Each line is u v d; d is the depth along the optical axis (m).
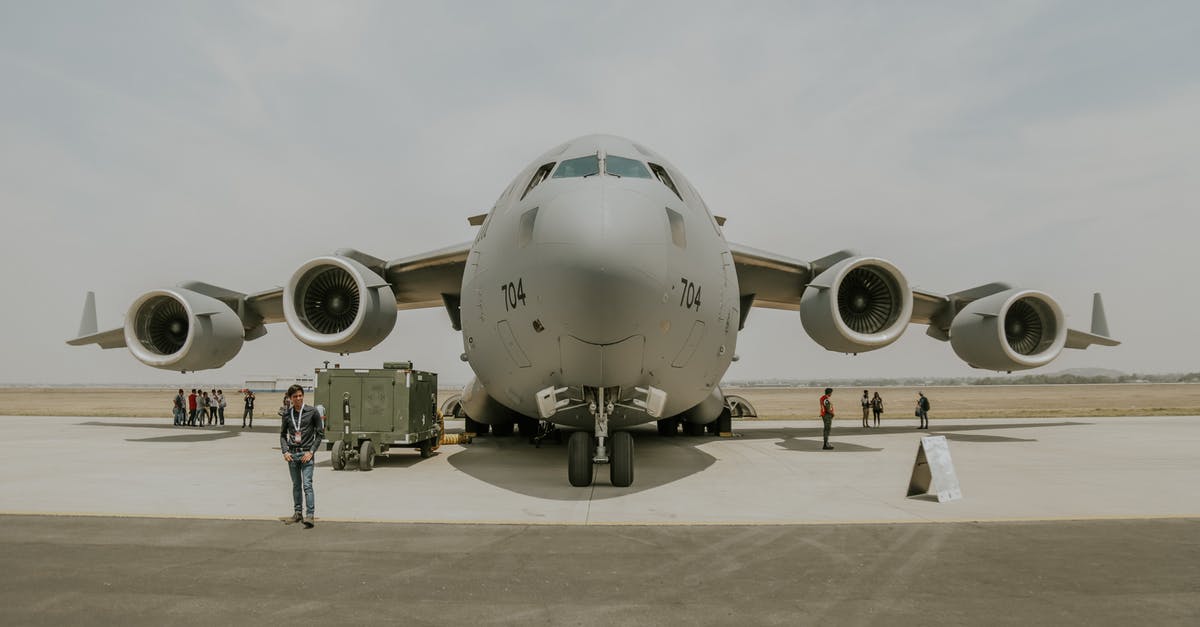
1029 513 6.83
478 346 8.99
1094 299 16.62
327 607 3.89
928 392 112.81
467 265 9.85
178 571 4.63
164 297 13.99
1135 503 7.39
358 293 13.17
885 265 12.38
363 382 10.52
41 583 4.33
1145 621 3.63
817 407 47.12
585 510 6.95
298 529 6.00
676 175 9.35
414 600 4.02
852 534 5.82
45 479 9.16
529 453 12.56
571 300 6.96
